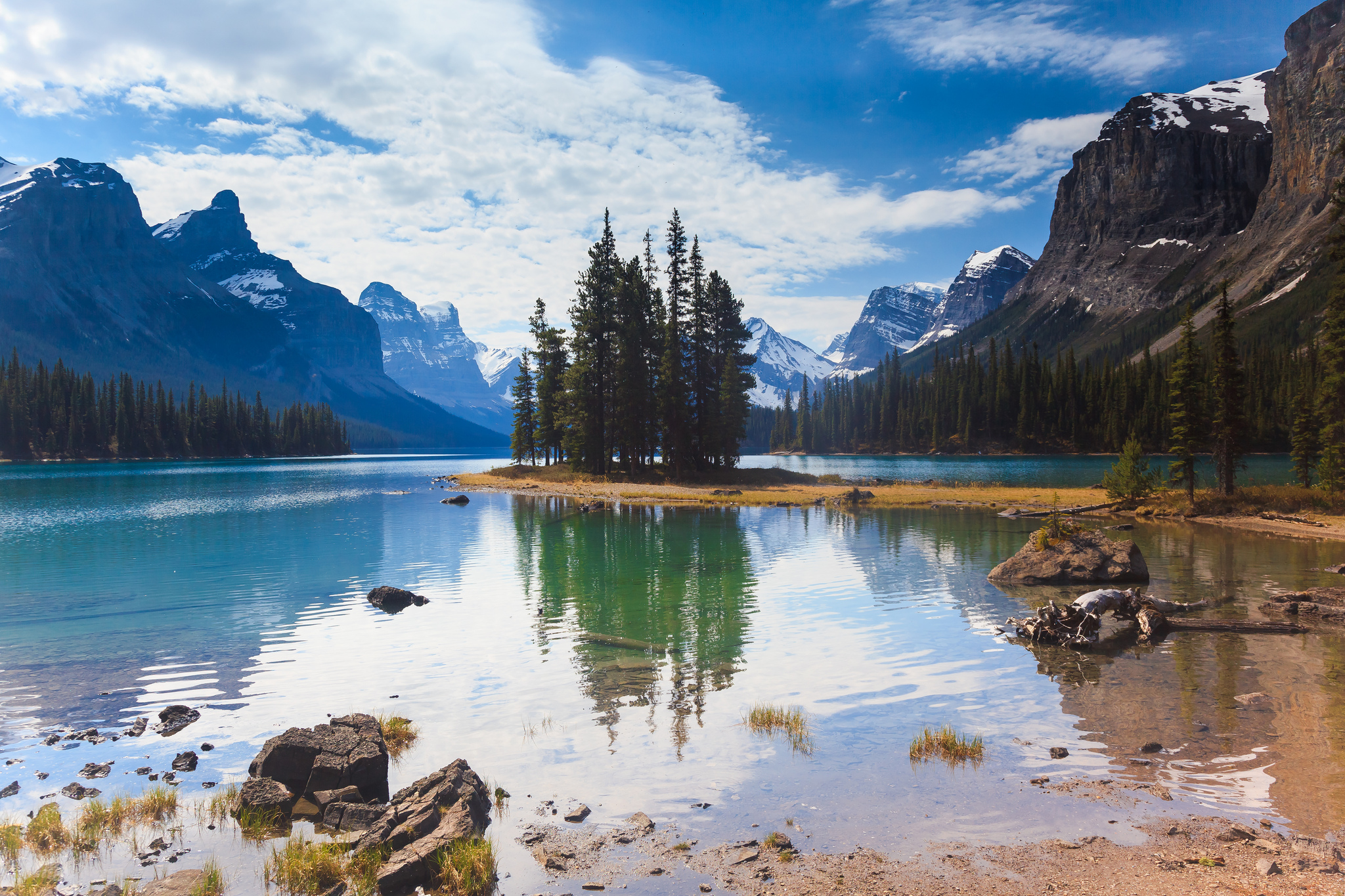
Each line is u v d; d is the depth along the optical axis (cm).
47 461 16412
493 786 947
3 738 1151
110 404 18600
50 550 3262
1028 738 1075
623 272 7738
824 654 1543
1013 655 1528
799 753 1036
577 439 8212
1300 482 5316
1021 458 16262
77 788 966
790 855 756
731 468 8381
